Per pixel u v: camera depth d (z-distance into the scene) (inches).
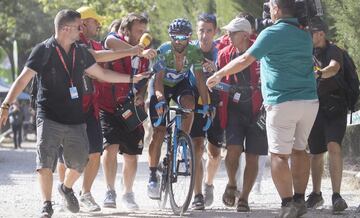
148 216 708.0
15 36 3629.4
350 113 860.0
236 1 1396.4
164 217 700.7
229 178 757.9
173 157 721.0
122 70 760.3
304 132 668.1
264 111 738.2
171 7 1721.2
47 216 645.9
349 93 740.7
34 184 1112.2
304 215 706.2
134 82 691.4
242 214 727.1
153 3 2087.8
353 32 1147.9
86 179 745.0
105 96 768.3
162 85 726.5
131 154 775.1
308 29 657.6
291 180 658.2
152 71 726.5
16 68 2765.7
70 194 702.5
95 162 739.4
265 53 636.1
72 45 655.1
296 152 682.8
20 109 2657.5
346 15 1148.5
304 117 653.9
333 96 738.8
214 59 779.4
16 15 3464.6
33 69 639.8
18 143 2657.5
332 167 729.6
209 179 804.6
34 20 3572.8
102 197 920.3
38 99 652.7
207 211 749.3
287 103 642.2
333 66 722.8
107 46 761.0
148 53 696.4
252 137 747.4
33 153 2144.4
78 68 653.9
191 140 691.4
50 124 647.8
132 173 778.2
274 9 654.5
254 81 745.0
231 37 747.4
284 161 653.3
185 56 728.3
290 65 642.2
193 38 1555.1
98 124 737.0
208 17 775.7
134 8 2134.6
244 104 746.8
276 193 958.4
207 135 791.1
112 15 2146.9
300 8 649.6
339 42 1165.7
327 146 740.7
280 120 645.9
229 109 753.0
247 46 749.3
